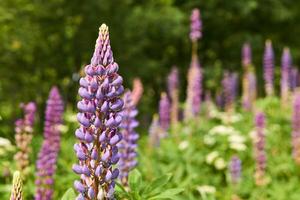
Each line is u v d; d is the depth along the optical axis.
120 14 19.86
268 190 8.82
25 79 18.25
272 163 10.09
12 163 7.21
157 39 23.61
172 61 25.34
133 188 3.90
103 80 3.15
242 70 23.83
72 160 8.03
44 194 5.94
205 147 10.67
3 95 16.73
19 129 6.68
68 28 20.08
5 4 16.95
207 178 8.68
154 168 7.20
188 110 11.39
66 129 9.12
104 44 3.17
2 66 17.70
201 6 24.23
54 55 19.41
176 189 3.81
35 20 18.50
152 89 21.72
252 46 24.56
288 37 26.33
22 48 17.78
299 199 8.58
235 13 24.58
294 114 10.17
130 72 20.09
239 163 8.39
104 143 3.17
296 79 14.89
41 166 5.94
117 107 3.15
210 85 21.39
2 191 6.55
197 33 11.59
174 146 9.63
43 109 17.22
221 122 12.61
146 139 10.94
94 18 19.44
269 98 13.25
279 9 24.50
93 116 3.17
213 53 25.94
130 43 20.28
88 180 3.21
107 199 3.22
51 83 19.22
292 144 10.16
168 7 21.53
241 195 8.66
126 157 5.16
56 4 18.66
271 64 13.57
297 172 9.94
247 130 11.50
